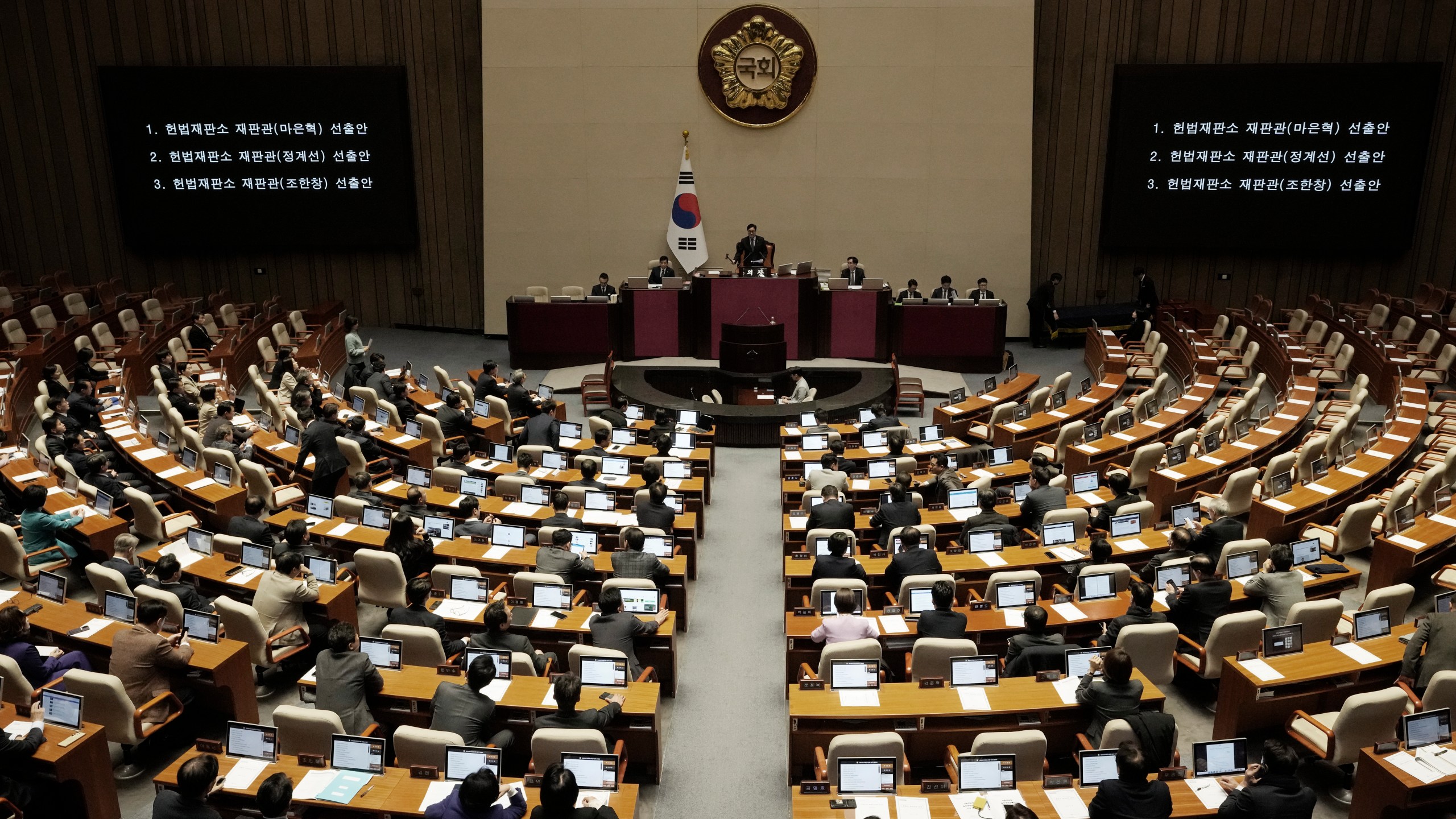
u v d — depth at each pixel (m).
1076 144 22.61
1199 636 8.35
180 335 19.23
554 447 13.77
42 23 22.34
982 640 8.59
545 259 22.88
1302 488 11.78
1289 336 20.42
